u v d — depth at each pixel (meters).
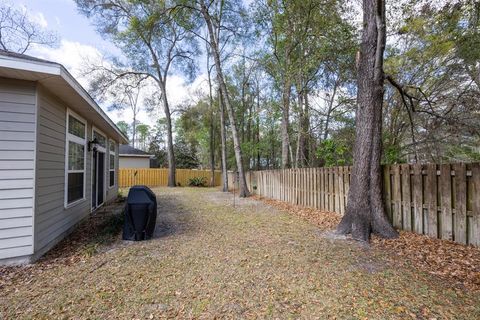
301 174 8.33
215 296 2.58
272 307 2.36
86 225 6.11
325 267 3.20
